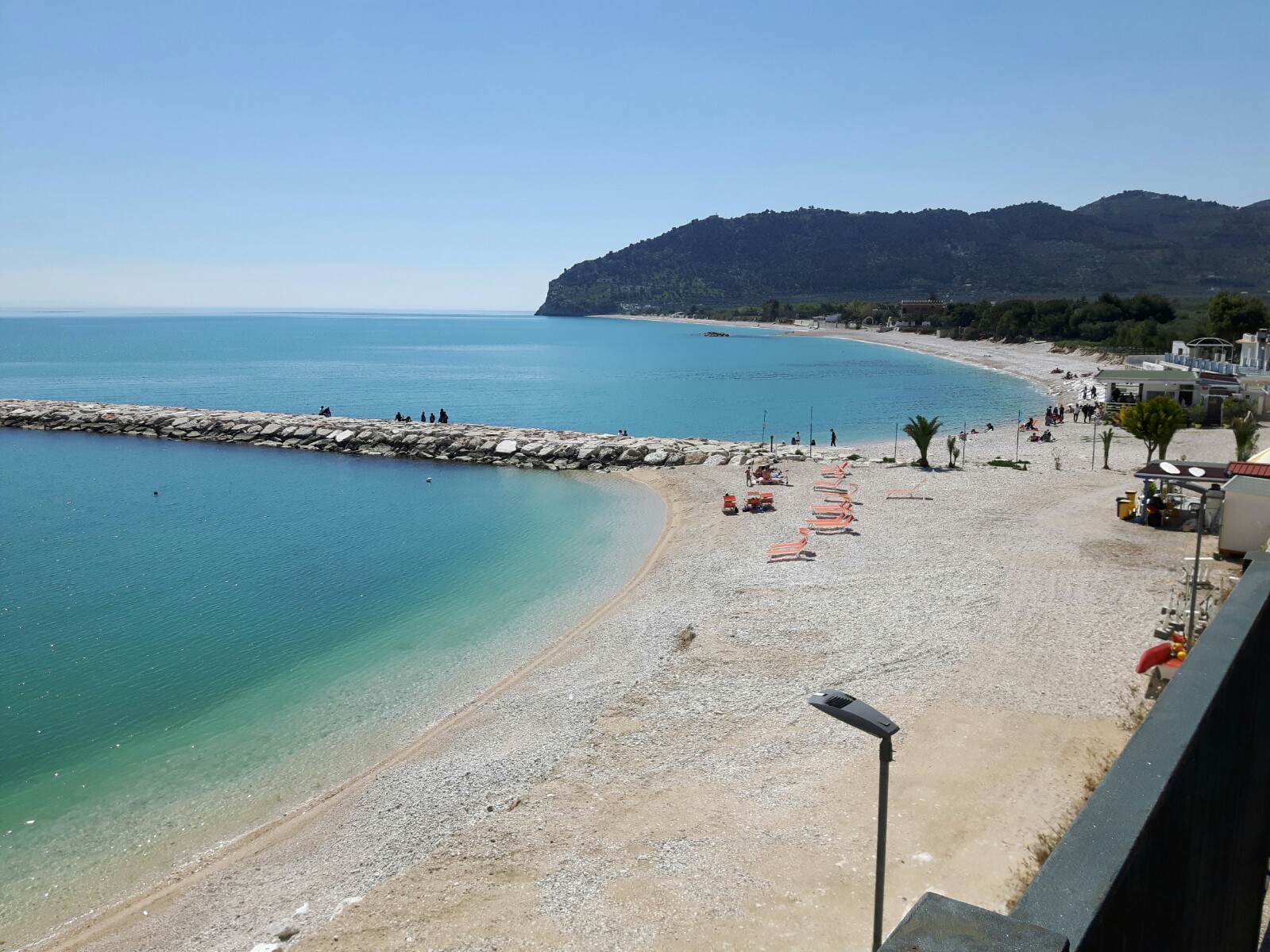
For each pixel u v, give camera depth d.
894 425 80.19
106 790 18.52
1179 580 26.27
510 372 147.50
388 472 56.72
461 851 15.01
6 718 21.81
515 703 21.52
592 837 15.11
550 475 55.38
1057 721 17.86
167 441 70.12
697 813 15.59
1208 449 53.50
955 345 188.62
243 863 15.87
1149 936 2.45
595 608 28.66
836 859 13.92
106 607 30.05
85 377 133.50
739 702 19.89
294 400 103.38
